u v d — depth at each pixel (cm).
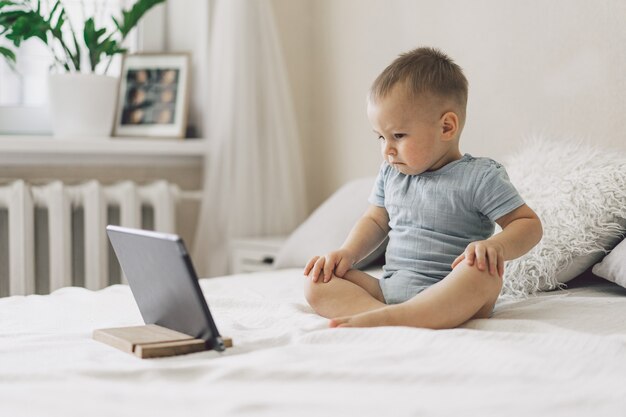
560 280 155
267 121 270
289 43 284
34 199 242
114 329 115
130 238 113
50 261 241
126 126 273
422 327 116
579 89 194
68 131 256
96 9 272
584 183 156
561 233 153
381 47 255
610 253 151
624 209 153
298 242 217
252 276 185
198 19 279
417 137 130
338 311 128
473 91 224
